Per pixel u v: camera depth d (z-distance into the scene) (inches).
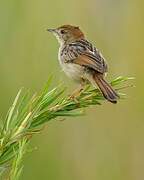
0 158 163.3
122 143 483.8
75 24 500.1
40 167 439.2
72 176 455.5
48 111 176.9
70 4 499.5
